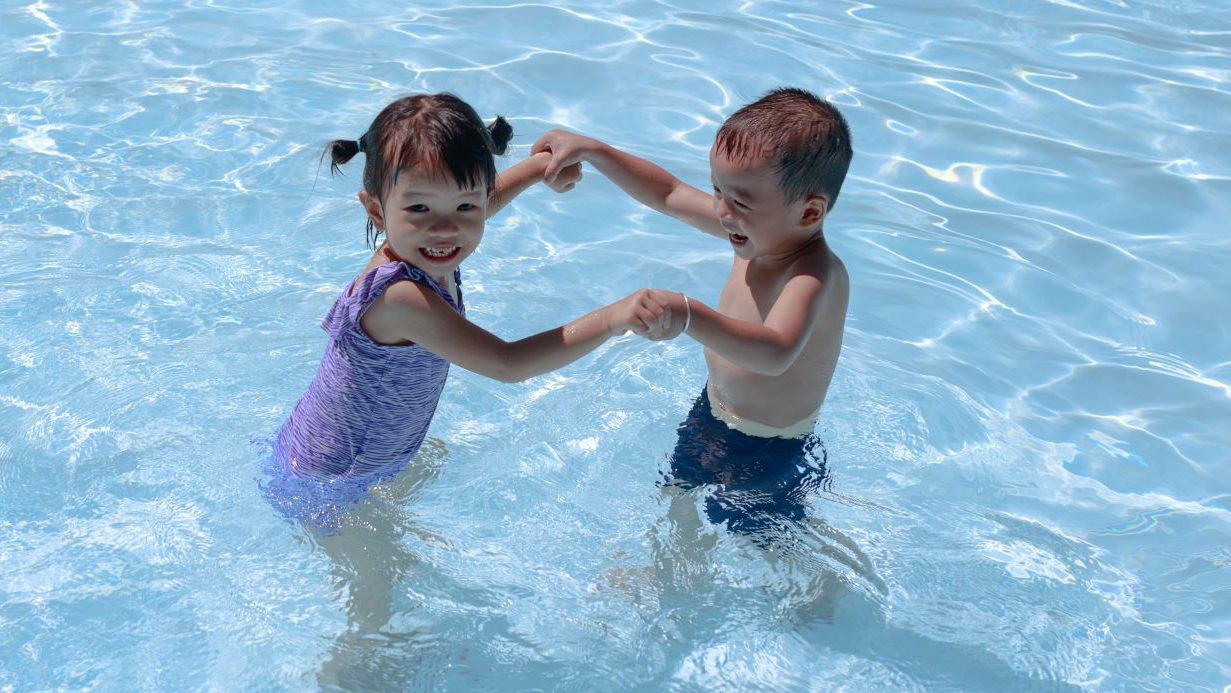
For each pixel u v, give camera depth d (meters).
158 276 4.20
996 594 3.05
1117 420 3.74
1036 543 3.22
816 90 5.73
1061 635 2.93
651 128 5.32
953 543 3.20
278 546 3.11
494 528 3.20
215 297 4.12
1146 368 4.00
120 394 3.63
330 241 4.47
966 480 3.45
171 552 3.09
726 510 3.19
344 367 2.97
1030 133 5.45
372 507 3.17
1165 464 3.56
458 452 3.46
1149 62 6.13
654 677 2.81
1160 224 4.82
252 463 3.37
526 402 3.69
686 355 3.94
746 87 5.73
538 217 4.75
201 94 5.49
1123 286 4.43
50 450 3.40
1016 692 2.78
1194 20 6.64
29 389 3.64
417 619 2.93
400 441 3.11
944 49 6.24
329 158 5.00
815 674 2.82
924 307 4.26
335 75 5.72
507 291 4.23
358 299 2.83
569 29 6.32
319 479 3.12
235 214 4.61
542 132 5.23
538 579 3.05
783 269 3.11
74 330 3.90
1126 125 5.53
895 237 4.68
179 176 4.85
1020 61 6.12
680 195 3.52
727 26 6.41
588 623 2.94
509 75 5.77
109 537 3.13
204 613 2.92
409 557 3.09
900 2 6.84
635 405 3.68
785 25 6.45
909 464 3.50
